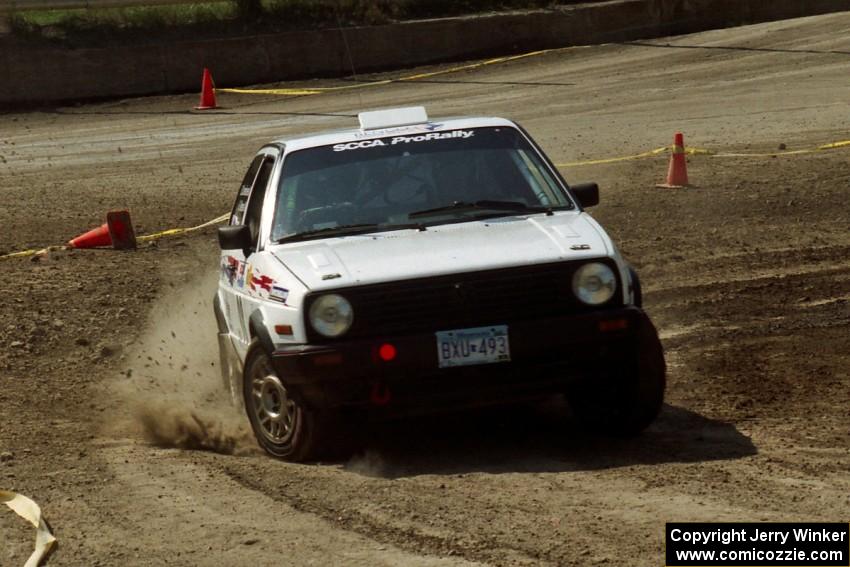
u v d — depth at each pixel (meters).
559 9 121.69
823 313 40.34
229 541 21.45
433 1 123.06
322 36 114.12
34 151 87.69
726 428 28.16
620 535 20.81
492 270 25.86
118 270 53.59
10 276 52.69
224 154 83.38
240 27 114.88
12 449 29.02
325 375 25.23
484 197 29.28
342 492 24.22
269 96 105.88
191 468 26.69
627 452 26.56
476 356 25.45
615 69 106.00
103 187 75.00
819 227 54.31
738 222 56.28
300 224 28.94
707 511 21.91
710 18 123.38
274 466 26.75
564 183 30.05
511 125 31.41
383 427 29.83
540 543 20.56
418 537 21.17
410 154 30.27
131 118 99.12
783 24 118.50
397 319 25.70
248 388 28.09
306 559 20.33
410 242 27.48
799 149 73.12
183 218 65.38
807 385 31.88
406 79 109.12
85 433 30.75
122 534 22.16
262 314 27.05
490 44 118.38
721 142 77.31
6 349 41.12
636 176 68.75
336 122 91.56
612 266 26.42
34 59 106.62
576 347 25.91
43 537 22.03
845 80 93.81
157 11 115.00
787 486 23.27
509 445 27.77
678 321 40.66
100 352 40.62
